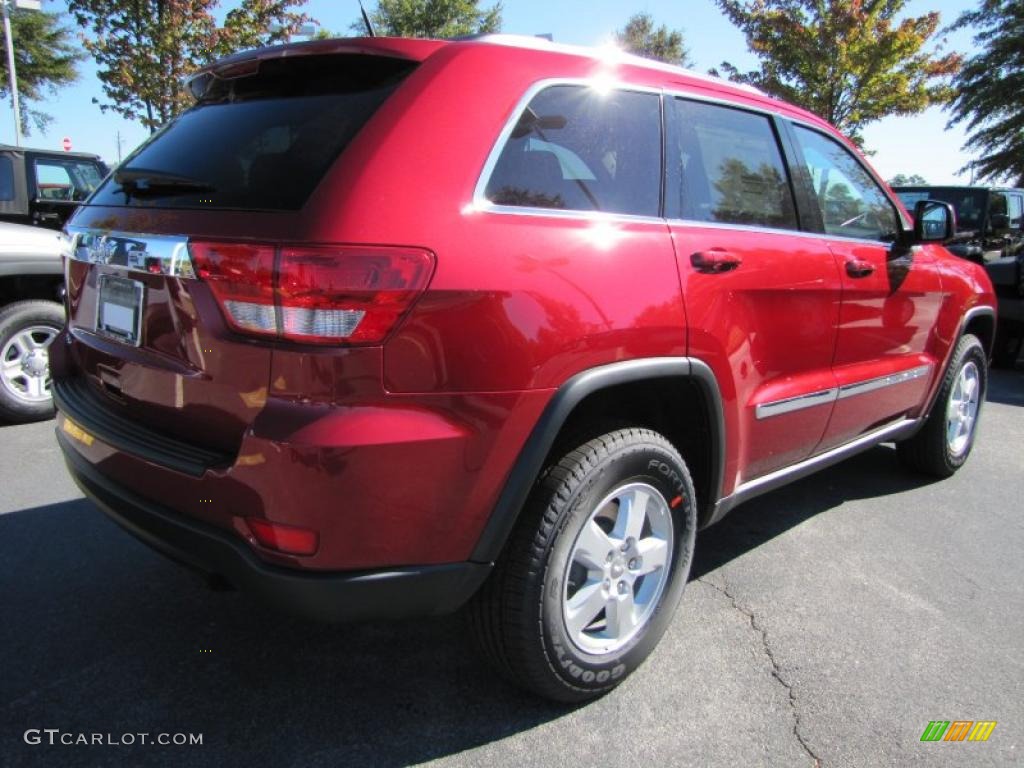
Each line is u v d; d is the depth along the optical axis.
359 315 1.78
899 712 2.45
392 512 1.87
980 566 3.47
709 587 3.21
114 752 2.16
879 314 3.51
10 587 3.01
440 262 1.87
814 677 2.61
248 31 11.70
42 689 2.42
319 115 2.10
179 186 2.16
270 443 1.80
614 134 2.44
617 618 2.42
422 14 22.16
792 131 3.22
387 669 2.58
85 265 2.51
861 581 3.30
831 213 3.35
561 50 2.39
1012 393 7.29
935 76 15.00
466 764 2.17
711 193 2.72
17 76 27.31
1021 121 26.58
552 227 2.13
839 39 14.52
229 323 1.90
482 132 2.06
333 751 2.20
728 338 2.59
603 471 2.23
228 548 1.96
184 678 2.50
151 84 11.41
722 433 2.65
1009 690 2.58
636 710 2.42
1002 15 25.88
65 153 7.51
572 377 2.10
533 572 2.13
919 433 4.40
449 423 1.90
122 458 2.18
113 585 3.05
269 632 2.77
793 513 4.04
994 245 10.88
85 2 11.08
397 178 1.90
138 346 2.22
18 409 5.08
